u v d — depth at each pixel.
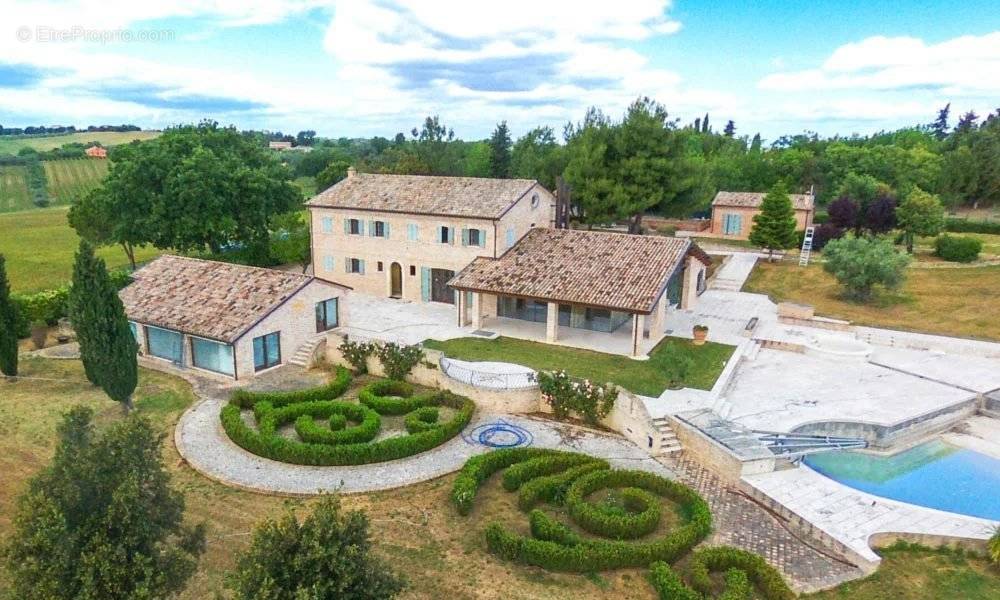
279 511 21.28
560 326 41.25
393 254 46.94
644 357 35.16
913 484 24.64
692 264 44.19
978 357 37.69
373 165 104.06
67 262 64.25
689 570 18.78
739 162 95.06
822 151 115.75
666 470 24.77
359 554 13.54
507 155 106.94
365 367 33.12
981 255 59.16
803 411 29.27
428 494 22.52
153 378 32.88
